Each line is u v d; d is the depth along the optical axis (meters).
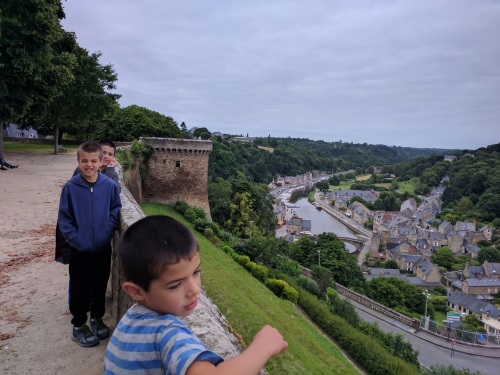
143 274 1.68
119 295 5.07
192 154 36.41
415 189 180.75
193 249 1.76
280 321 18.20
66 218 4.38
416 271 75.56
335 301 29.83
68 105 30.91
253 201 53.34
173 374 1.45
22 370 4.09
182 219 32.62
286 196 159.75
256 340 1.67
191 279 1.76
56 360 4.29
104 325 4.82
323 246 54.16
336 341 22.12
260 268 25.95
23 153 30.34
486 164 160.00
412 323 37.69
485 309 53.62
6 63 17.94
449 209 138.00
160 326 1.67
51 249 8.01
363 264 80.12
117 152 24.42
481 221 120.81
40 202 12.25
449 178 182.50
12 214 10.56
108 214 4.52
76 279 4.47
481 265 81.44
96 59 32.53
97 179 4.54
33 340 4.68
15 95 19.30
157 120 48.69
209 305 4.25
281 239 55.31
